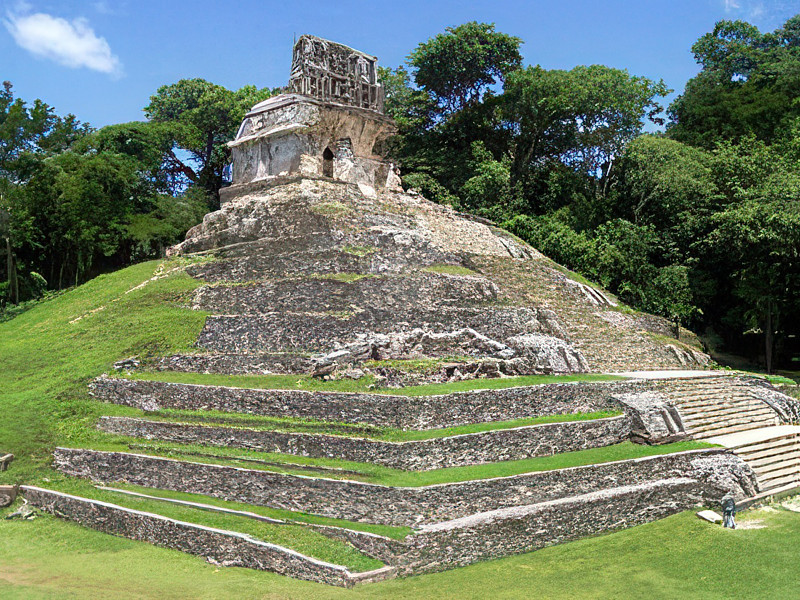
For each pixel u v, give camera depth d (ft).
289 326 75.36
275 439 59.11
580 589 46.44
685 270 132.67
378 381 64.90
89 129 163.63
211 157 183.73
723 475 64.80
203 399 66.44
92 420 68.08
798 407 84.02
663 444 67.97
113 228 133.18
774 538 55.83
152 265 108.58
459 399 61.62
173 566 49.14
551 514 54.08
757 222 116.98
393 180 116.16
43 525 56.44
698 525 58.44
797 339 143.84
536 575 48.39
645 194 152.25
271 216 97.55
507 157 170.50
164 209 147.95
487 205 158.30
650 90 162.91
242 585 45.14
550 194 167.22
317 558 47.14
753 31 206.18
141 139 160.45
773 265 120.37
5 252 129.90
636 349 96.32
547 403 67.87
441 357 73.56
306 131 106.01
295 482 53.62
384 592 44.88
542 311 88.33
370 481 52.29
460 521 50.55
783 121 161.89
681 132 180.65
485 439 59.06
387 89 175.32
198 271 96.43
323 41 112.06
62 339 88.63
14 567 49.26
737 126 172.76
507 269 103.14
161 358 76.23
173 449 60.85
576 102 154.92
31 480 61.36
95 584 46.01
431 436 57.00
